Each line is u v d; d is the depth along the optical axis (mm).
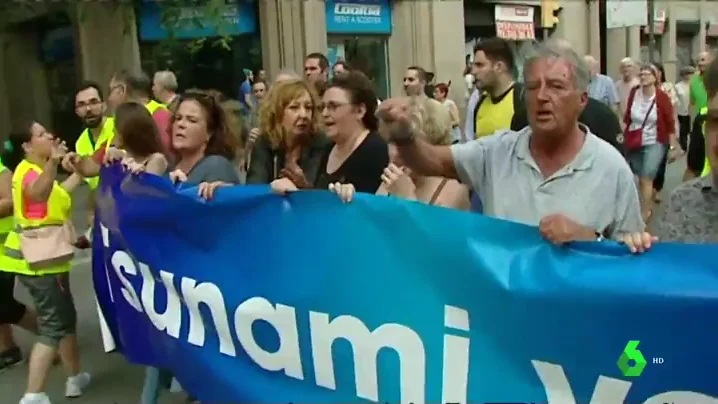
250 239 3307
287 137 4441
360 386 3082
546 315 2748
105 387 5590
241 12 14844
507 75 5387
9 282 5812
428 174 3254
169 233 3611
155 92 7988
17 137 5711
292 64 15344
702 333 2576
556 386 2764
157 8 13852
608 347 2684
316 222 3127
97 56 13711
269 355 3301
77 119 14188
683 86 15234
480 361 2852
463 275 2861
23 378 5898
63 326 5223
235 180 4277
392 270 2982
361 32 16969
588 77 2898
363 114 4156
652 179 9938
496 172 3082
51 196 5148
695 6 29016
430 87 10688
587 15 22422
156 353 3812
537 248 2783
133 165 3848
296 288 3188
